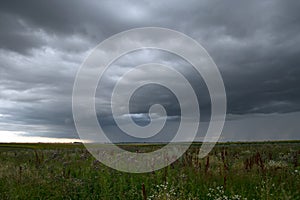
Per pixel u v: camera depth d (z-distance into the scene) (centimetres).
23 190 1021
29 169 1449
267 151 2433
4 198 962
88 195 1016
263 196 894
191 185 1039
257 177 1160
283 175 1204
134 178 1198
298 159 1836
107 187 1016
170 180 1115
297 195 950
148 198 923
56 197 995
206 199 953
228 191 989
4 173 1349
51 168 1512
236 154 2106
